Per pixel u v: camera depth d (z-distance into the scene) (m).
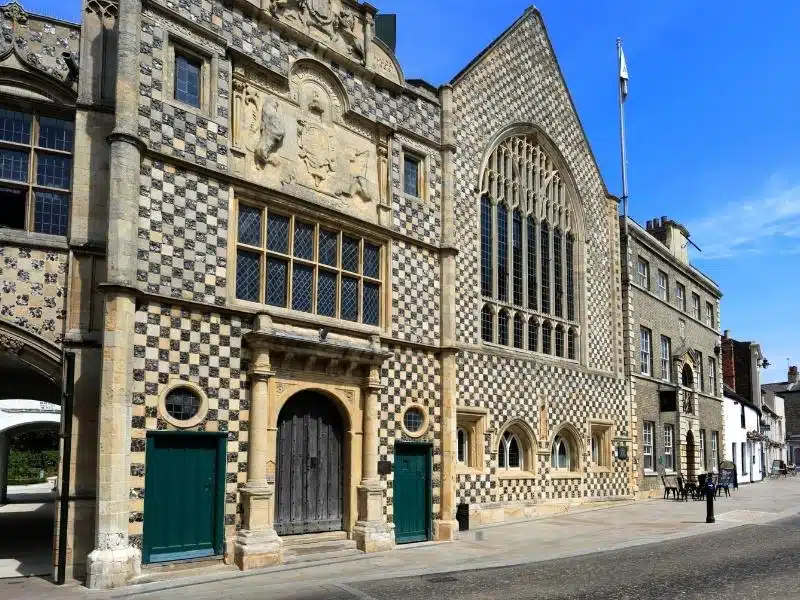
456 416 20.23
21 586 12.21
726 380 55.97
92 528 13.02
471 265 22.19
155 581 12.51
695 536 19.33
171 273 13.73
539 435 24.16
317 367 16.08
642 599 11.10
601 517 23.89
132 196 13.08
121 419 12.47
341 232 17.44
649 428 32.22
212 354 14.23
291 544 15.34
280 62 16.39
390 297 18.25
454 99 22.03
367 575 13.54
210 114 14.83
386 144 18.81
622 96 32.81
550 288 26.41
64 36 14.59
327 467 16.58
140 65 13.61
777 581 12.51
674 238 38.59
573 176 28.22
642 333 32.66
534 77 26.41
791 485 45.03
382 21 23.86
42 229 13.96
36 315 13.46
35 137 14.16
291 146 16.44
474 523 20.92
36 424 30.39
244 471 14.46
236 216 15.12
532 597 11.39
